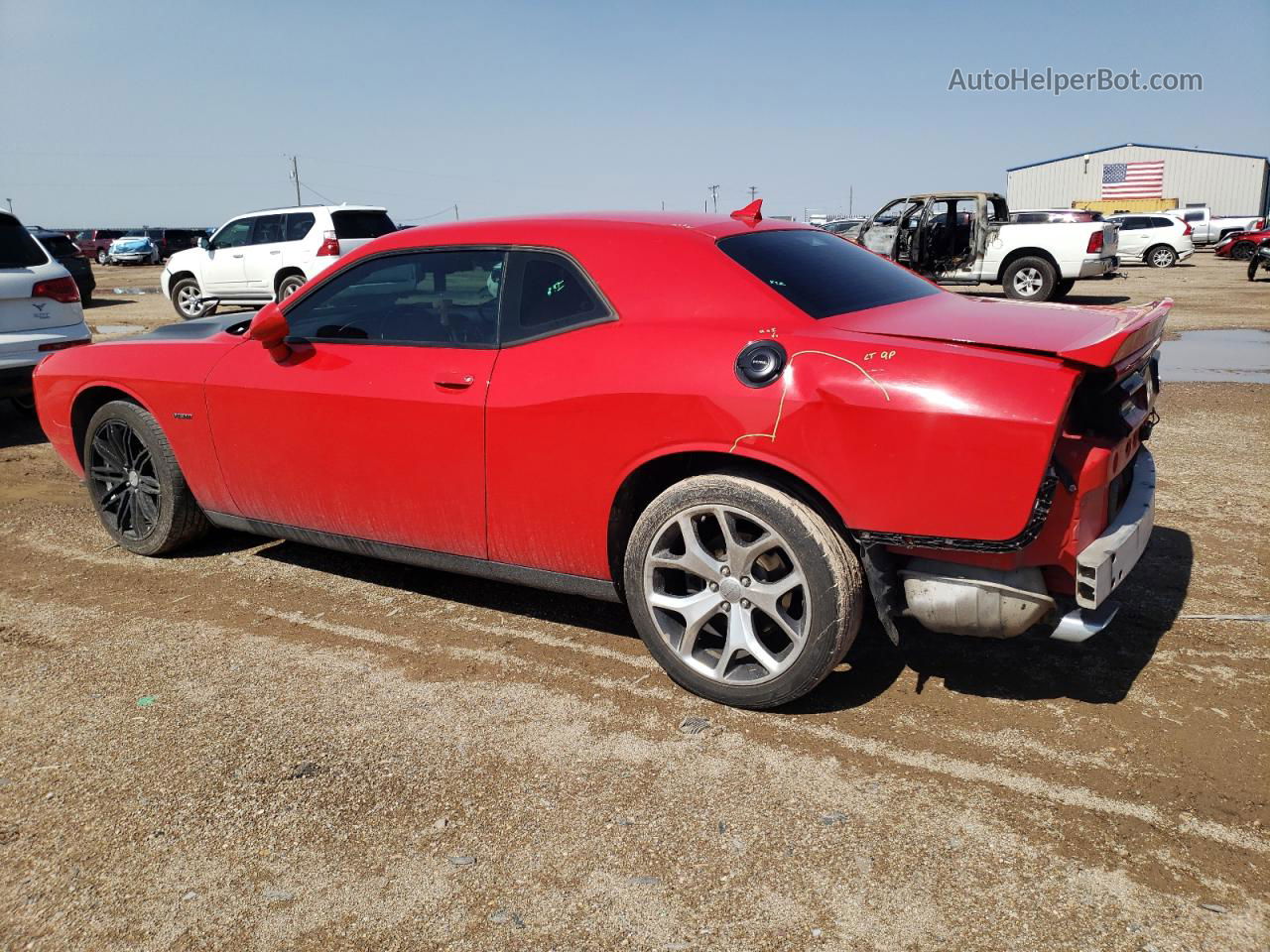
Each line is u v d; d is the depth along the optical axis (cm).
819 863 231
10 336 688
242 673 338
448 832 247
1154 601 374
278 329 365
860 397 261
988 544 255
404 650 354
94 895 228
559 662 340
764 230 344
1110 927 208
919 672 324
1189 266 2914
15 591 422
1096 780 261
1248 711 293
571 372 309
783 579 284
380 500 362
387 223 1628
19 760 286
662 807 255
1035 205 6631
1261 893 217
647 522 302
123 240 4453
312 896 226
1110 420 261
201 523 448
